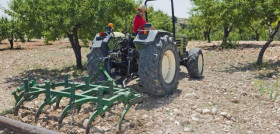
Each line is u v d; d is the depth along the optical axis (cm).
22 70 952
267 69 789
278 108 451
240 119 409
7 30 1980
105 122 401
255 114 429
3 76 855
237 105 472
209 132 366
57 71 897
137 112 443
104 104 365
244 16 837
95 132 369
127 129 378
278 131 366
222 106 467
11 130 376
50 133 314
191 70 667
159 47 484
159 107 464
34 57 1299
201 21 1888
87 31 838
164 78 530
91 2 837
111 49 573
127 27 963
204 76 725
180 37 702
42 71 910
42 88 436
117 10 907
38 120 410
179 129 377
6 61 1195
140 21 561
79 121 397
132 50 527
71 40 914
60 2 826
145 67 475
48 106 483
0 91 650
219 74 752
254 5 815
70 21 779
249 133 361
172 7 605
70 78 774
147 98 516
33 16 805
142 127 385
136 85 611
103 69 522
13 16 839
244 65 893
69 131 358
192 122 399
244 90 564
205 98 511
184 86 606
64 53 1438
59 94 406
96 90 423
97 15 836
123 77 577
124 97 393
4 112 462
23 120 412
